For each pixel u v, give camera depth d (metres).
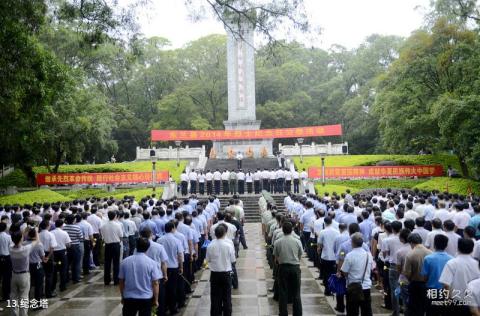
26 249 9.64
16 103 15.44
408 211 12.88
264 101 60.91
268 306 10.95
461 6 29.45
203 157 44.66
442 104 28.42
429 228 10.73
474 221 12.09
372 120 52.72
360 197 18.89
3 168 41.09
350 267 8.38
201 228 14.27
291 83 60.62
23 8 13.86
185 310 10.81
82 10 13.59
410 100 35.16
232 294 12.10
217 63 58.28
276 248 9.48
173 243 10.29
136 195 30.98
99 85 50.38
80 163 52.06
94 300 11.77
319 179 35.69
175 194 31.97
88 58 44.72
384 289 10.54
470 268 6.64
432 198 16.81
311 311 10.43
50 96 17.48
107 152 46.91
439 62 32.75
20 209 17.00
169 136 45.19
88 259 14.91
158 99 60.28
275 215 13.85
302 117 59.06
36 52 15.59
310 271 14.64
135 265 7.45
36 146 30.38
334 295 11.47
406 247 8.62
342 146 48.81
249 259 17.03
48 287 11.97
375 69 56.69
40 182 34.69
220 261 9.11
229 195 32.12
